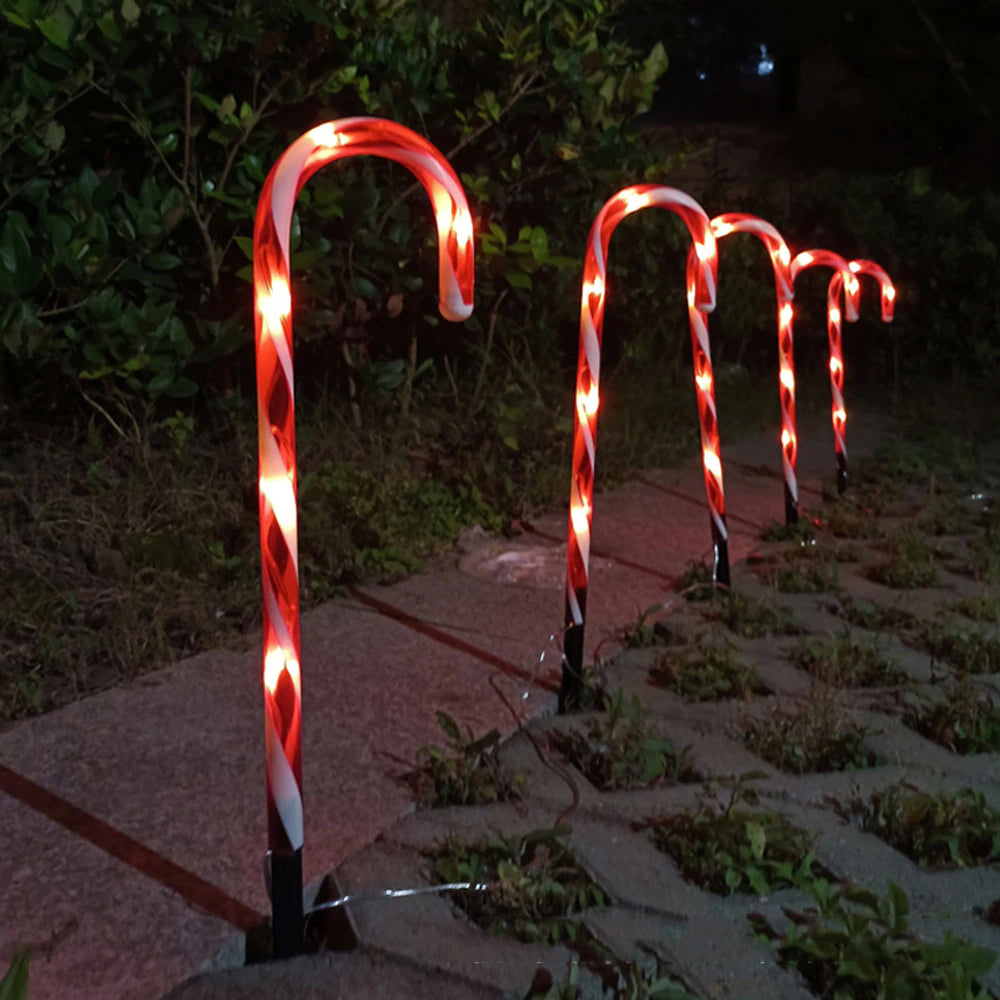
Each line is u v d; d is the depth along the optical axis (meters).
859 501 6.02
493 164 6.63
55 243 4.78
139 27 5.09
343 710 3.57
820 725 3.47
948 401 8.38
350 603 4.43
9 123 4.80
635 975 2.41
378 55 6.04
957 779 3.36
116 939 2.49
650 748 3.31
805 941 2.54
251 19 5.22
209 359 5.34
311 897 2.73
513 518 5.51
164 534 4.46
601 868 2.85
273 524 2.41
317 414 6.03
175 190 5.12
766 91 32.19
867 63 18.30
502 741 3.47
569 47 6.27
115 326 4.89
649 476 6.35
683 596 4.66
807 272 9.12
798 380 8.84
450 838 2.88
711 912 2.71
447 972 2.46
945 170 18.41
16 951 2.43
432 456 5.98
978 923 2.72
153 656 3.86
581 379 3.61
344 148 2.49
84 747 3.27
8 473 4.82
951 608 4.62
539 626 4.29
